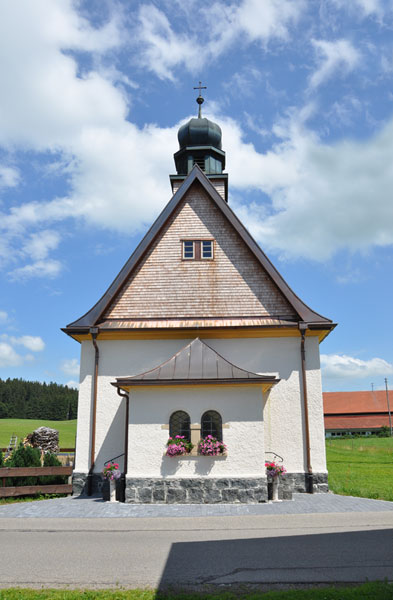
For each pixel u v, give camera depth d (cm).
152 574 709
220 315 1805
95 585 664
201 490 1421
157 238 1906
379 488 1686
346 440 4994
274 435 1683
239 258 1869
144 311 1822
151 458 1458
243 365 1739
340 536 926
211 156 2397
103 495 1513
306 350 1748
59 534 981
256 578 685
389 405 7444
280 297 1816
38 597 614
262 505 1359
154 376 1515
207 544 877
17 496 1534
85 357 1781
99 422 1720
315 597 596
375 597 593
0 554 823
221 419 1479
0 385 11394
